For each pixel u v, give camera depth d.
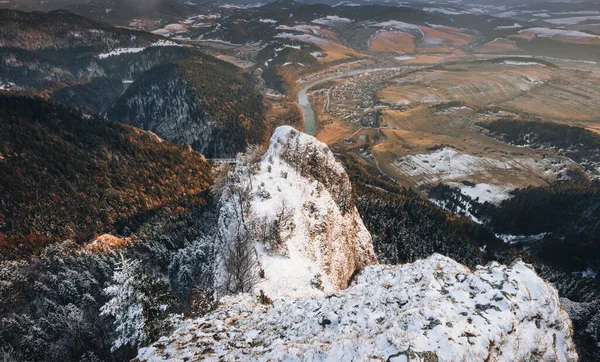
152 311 36.53
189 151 195.12
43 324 66.88
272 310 32.38
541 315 26.70
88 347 62.91
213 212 116.81
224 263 60.66
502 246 149.50
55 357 61.31
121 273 36.22
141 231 118.94
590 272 136.88
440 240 131.25
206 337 27.94
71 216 133.88
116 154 167.12
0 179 132.00
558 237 159.38
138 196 152.25
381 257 114.56
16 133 150.00
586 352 64.12
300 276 56.56
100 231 132.12
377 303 27.83
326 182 94.12
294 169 90.25
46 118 167.62
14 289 77.50
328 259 72.69
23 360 60.22
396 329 23.00
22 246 118.00
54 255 98.50
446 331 22.36
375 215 135.88
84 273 84.00
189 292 73.00
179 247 104.94
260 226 65.88
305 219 74.88
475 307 26.17
